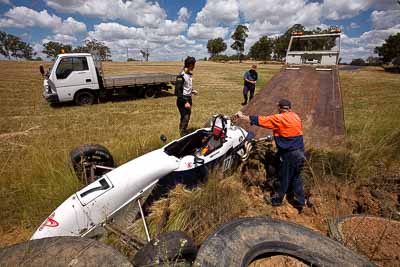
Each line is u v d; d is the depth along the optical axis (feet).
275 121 10.67
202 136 13.35
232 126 14.30
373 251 7.75
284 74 23.75
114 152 15.46
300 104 19.45
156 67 147.02
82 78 36.65
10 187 12.05
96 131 23.72
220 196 10.55
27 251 5.91
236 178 13.15
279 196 11.28
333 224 9.22
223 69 146.41
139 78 43.04
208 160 11.45
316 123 17.34
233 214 10.26
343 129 16.34
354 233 8.64
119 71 109.81
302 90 20.84
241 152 13.99
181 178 10.75
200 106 37.40
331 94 19.33
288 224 7.89
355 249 7.87
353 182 12.48
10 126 26.17
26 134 23.12
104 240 8.73
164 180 10.30
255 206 11.40
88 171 12.46
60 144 19.58
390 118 19.51
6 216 10.64
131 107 37.17
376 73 116.98
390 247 7.82
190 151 12.91
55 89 35.09
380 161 13.50
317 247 7.38
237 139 13.43
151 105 38.96
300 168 10.94
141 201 9.64
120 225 9.34
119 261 5.68
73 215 8.22
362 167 12.86
